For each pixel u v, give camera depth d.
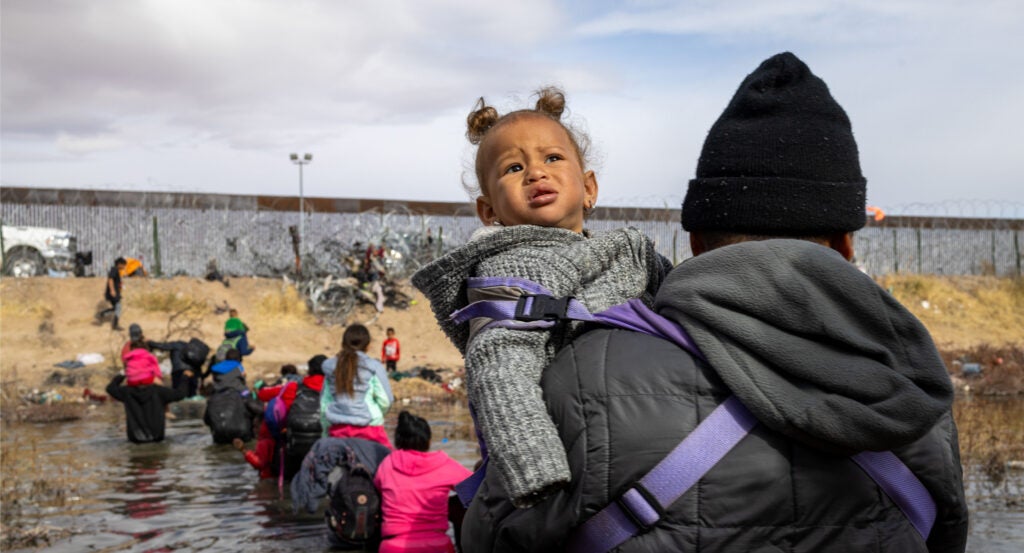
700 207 1.94
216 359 21.23
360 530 7.29
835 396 1.60
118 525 8.55
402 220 33.09
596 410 1.68
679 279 1.80
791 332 1.68
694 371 1.69
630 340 1.76
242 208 33.69
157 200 33.28
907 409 1.58
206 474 11.41
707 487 1.61
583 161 2.48
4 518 8.87
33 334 26.72
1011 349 28.92
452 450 12.90
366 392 8.49
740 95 1.96
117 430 16.17
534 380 1.77
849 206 1.88
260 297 31.22
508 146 2.15
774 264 1.70
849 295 1.67
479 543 1.84
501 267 1.92
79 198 32.84
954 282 37.72
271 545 7.73
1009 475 10.47
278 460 10.85
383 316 31.16
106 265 33.19
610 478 1.65
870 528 1.65
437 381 24.19
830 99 1.95
